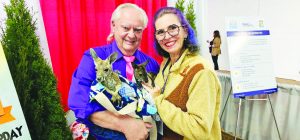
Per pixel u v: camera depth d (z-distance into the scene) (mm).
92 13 2078
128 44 1280
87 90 1193
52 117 1373
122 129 1142
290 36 2578
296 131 2414
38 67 1314
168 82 1276
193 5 2803
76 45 2053
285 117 2525
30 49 1289
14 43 1263
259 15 2818
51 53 1935
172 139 1254
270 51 2592
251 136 2842
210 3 3139
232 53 2502
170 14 1271
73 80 1234
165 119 1141
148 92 1213
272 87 2535
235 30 2527
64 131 1457
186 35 1287
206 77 1118
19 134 1055
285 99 2514
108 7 2139
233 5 2967
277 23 2676
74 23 2021
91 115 1154
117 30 1277
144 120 1143
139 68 1297
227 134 3076
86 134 1387
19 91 1280
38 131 1327
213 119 1147
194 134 1089
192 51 1268
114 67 1277
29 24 1306
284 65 2689
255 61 2545
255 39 2564
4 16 1696
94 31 2119
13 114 1038
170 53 1326
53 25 1920
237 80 2496
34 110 1305
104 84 1108
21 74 1263
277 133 2602
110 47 1346
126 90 1128
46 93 1353
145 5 2369
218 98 1216
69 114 1886
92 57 1183
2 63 1017
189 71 1168
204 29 3094
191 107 1118
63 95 2051
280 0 2607
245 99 2639
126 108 1103
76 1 2010
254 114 2789
